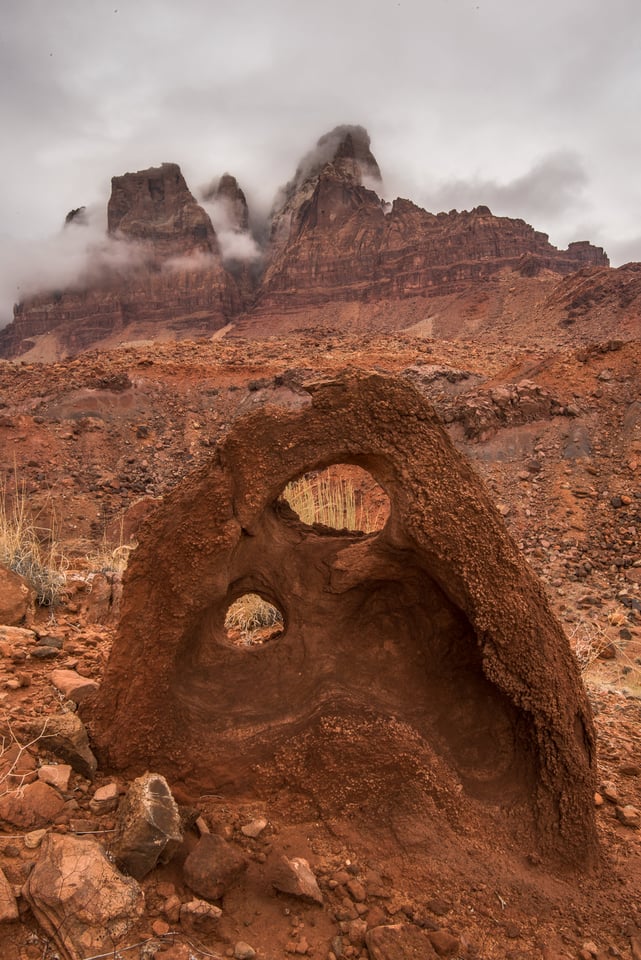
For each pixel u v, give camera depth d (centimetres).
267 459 312
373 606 334
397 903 278
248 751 317
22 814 281
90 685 366
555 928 280
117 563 719
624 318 5753
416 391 315
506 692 306
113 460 1675
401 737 313
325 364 2217
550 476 1323
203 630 328
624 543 1171
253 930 259
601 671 760
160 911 254
